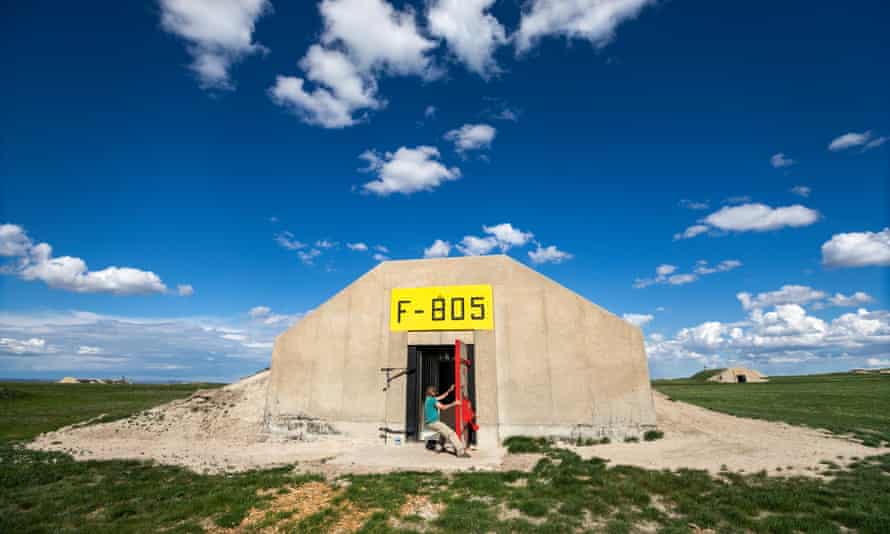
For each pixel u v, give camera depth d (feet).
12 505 22.15
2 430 46.98
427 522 18.12
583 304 36.04
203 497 21.79
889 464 25.36
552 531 17.19
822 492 20.70
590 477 24.38
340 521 18.31
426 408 31.48
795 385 123.34
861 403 67.62
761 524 17.48
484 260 38.55
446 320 37.78
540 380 35.45
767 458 27.43
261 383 51.85
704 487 21.86
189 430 42.47
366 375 38.32
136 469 29.25
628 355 34.53
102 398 90.17
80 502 22.24
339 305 40.45
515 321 36.83
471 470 26.53
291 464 29.14
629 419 33.68
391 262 40.27
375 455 31.27
